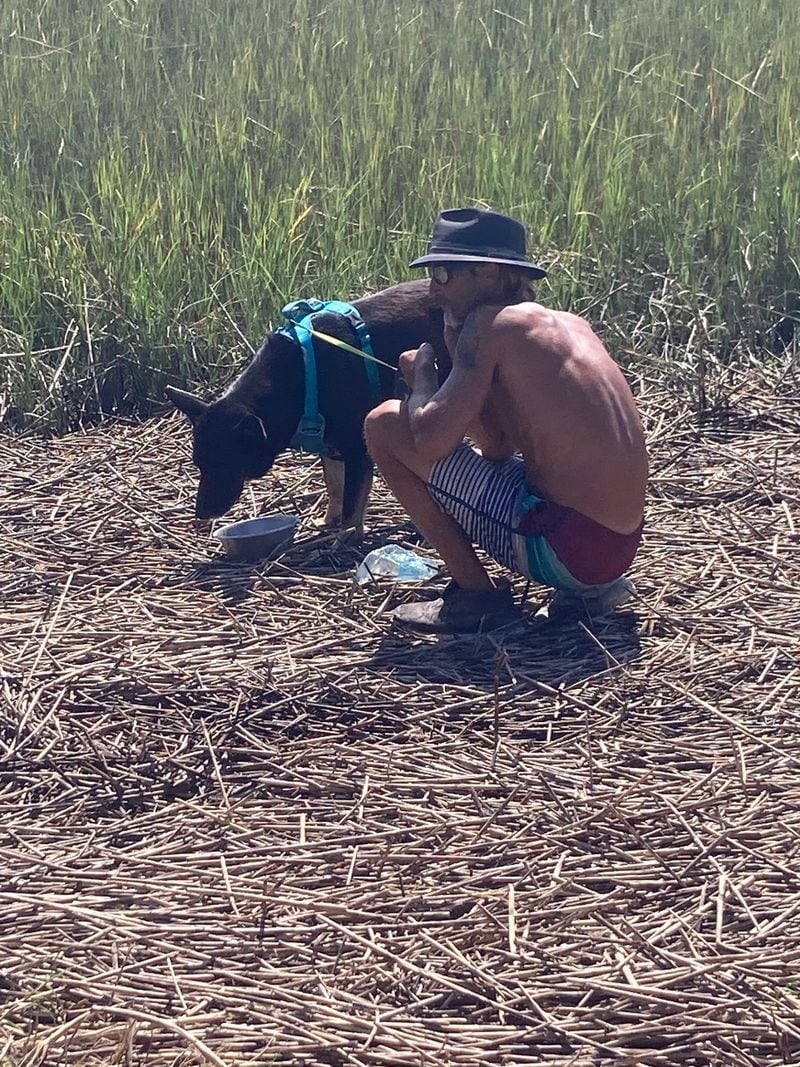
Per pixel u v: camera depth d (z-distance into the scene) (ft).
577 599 14.79
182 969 9.72
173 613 15.55
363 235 25.94
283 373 17.30
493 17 41.11
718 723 12.97
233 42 38.04
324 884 10.79
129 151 30.42
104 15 38.88
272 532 17.08
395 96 31.55
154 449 20.88
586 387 13.65
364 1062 8.83
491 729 13.01
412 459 14.30
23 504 18.71
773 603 15.31
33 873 10.85
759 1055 8.96
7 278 24.13
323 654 14.57
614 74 34.37
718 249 26.68
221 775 12.31
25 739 12.71
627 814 11.43
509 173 27.37
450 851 11.07
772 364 23.88
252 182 27.30
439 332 17.81
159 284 24.20
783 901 10.42
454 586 15.11
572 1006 9.40
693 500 18.34
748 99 31.53
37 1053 8.77
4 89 32.78
